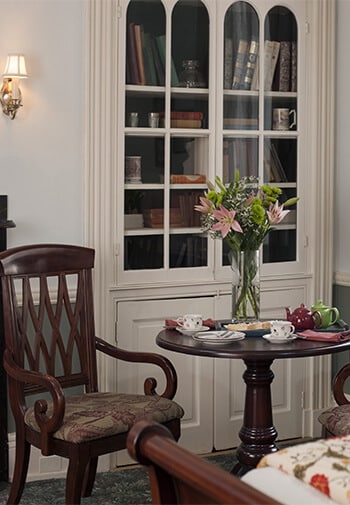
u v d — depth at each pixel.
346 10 4.57
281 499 1.74
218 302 4.41
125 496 3.80
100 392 3.79
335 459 1.78
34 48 3.93
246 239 3.64
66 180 4.03
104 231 4.10
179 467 1.56
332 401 4.73
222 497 1.45
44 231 4.00
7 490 3.84
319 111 4.59
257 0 4.42
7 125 3.90
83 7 4.00
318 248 4.63
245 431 3.58
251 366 3.55
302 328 3.57
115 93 4.09
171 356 4.30
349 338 3.41
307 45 4.56
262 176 4.50
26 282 3.53
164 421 3.35
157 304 4.26
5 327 3.44
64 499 3.75
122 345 4.19
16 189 3.94
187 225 4.34
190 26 4.29
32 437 3.30
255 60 4.45
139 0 4.14
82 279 3.72
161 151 4.25
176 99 4.28
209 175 4.38
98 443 3.16
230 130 4.41
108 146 4.09
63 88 3.99
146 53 4.18
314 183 4.61
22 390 3.41
